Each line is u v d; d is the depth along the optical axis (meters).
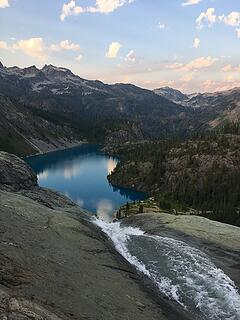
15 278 29.06
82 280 35.81
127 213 152.12
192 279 46.31
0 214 45.22
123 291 37.59
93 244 48.91
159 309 36.78
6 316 21.95
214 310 40.09
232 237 62.44
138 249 55.00
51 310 26.47
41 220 50.81
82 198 189.75
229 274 49.53
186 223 69.56
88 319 28.00
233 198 185.12
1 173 65.81
